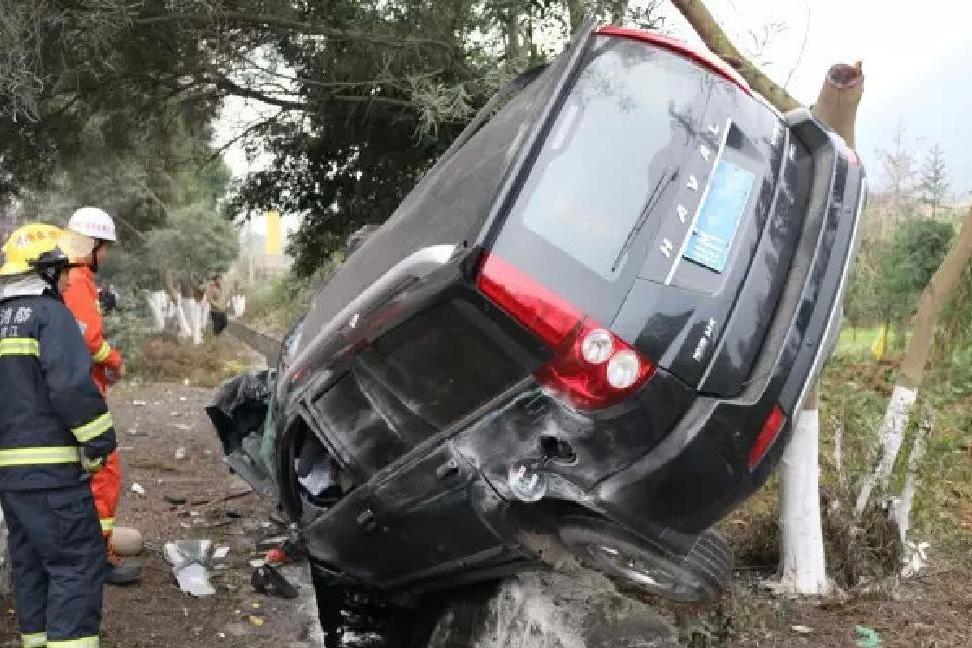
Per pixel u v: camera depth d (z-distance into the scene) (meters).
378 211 8.32
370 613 4.61
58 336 3.51
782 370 3.10
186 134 8.95
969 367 7.71
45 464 3.53
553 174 3.16
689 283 3.07
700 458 2.95
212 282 19.73
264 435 4.80
